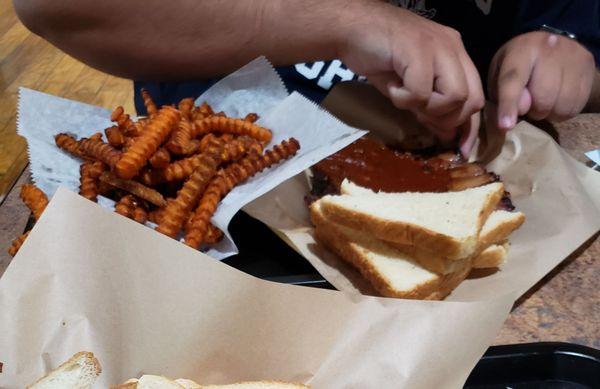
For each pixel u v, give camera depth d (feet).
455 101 4.38
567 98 4.95
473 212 3.75
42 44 12.23
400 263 3.69
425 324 2.81
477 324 2.83
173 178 4.00
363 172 4.37
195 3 5.07
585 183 4.51
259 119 4.80
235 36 5.20
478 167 4.49
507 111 4.73
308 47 5.08
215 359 2.87
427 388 2.69
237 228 4.14
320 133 4.53
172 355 2.83
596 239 4.12
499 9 6.14
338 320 2.86
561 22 5.67
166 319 2.84
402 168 4.46
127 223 2.86
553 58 5.07
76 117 4.65
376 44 4.58
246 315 2.87
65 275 2.80
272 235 4.10
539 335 3.39
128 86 11.03
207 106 4.75
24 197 3.89
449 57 4.42
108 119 4.73
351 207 3.78
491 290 3.68
